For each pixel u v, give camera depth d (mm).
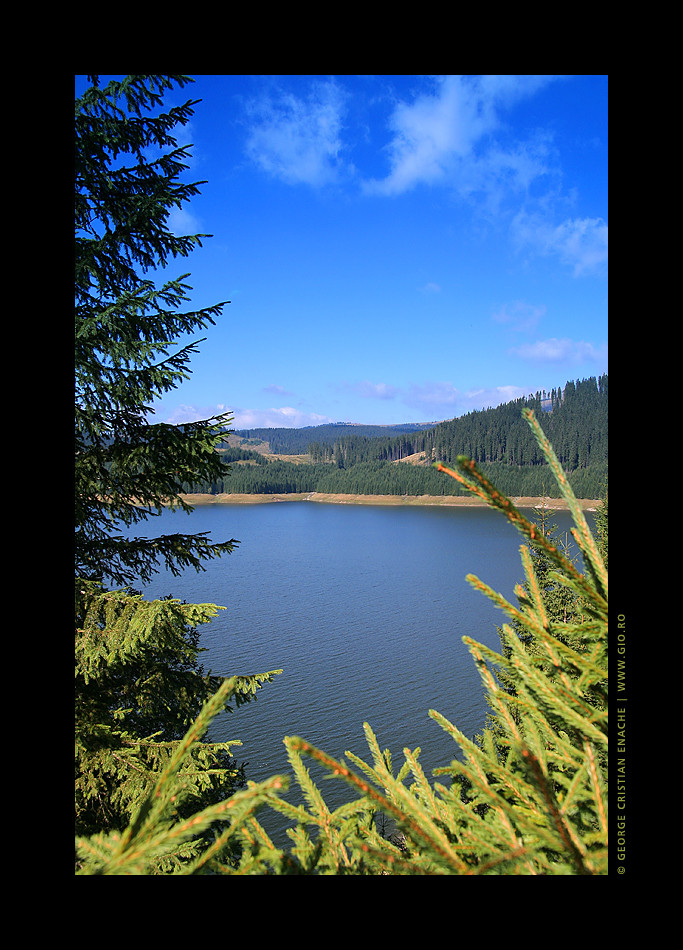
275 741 29016
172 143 6402
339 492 189500
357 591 63344
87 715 4781
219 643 45156
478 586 1303
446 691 35188
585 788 1215
